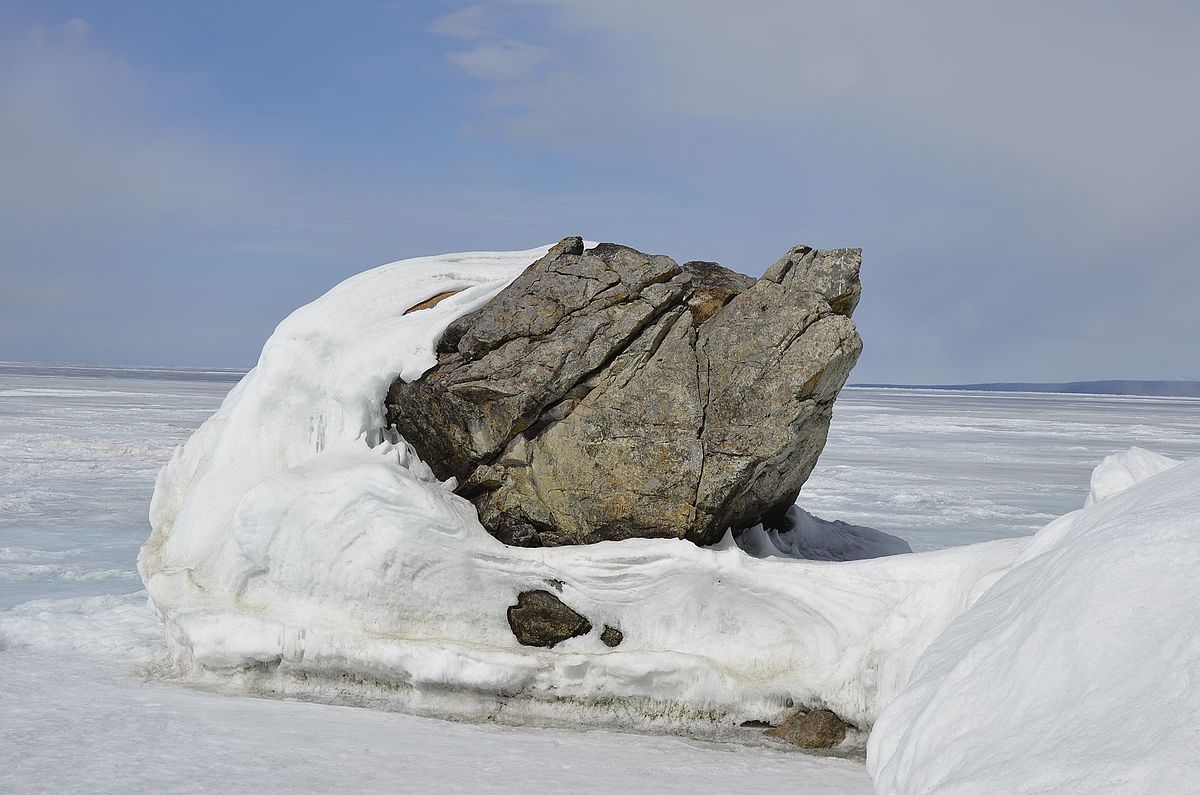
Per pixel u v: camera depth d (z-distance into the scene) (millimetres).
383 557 6344
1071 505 16766
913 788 3068
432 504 6355
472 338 6871
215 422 7996
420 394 6914
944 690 3414
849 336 6406
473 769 4957
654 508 6480
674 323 6730
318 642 6305
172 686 6418
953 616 5691
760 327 6539
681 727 6043
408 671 6172
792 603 6152
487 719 6102
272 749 5098
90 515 13414
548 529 6668
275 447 7281
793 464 6797
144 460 20578
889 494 17734
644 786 4828
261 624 6383
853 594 6082
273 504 6453
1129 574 2971
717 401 6496
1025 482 20703
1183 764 2176
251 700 6160
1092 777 2330
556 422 6668
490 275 8016
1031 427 47812
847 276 6535
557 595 6375
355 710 6047
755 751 5629
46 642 7297
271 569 6535
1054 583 3346
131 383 84125
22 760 4750
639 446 6508
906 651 5688
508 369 6660
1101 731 2508
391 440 7160
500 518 6699
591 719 6129
